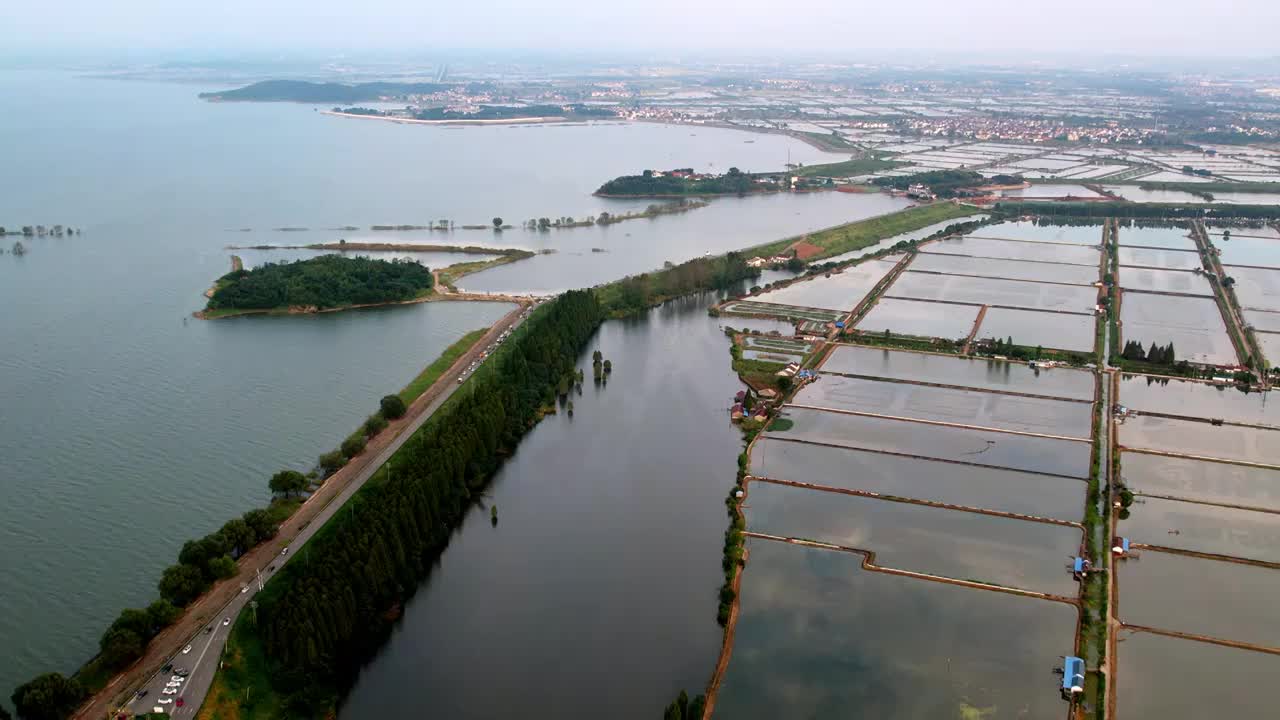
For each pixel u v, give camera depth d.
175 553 183.25
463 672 157.25
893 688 152.38
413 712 148.00
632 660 160.50
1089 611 169.38
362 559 169.88
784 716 146.62
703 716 145.88
